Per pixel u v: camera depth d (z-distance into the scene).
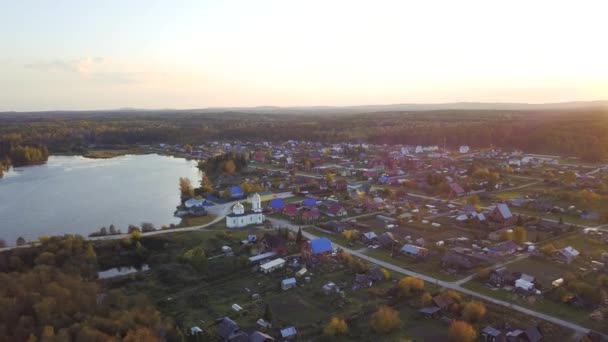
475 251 124.62
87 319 82.25
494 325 84.00
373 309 91.31
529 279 101.75
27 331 77.44
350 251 128.00
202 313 92.31
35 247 125.69
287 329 81.88
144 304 92.44
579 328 83.25
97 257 125.62
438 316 88.31
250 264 116.69
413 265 116.38
